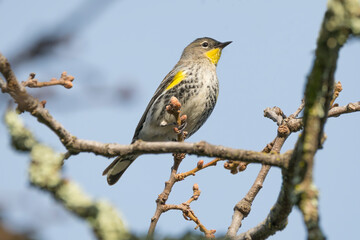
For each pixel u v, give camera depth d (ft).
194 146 26.71
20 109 27.40
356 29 20.25
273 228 30.53
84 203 20.01
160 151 27.30
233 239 32.30
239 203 37.55
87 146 28.12
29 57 17.98
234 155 26.27
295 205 22.81
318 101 22.82
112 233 19.65
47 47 17.90
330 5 20.44
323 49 21.47
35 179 20.84
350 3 20.30
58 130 27.55
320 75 22.24
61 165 22.04
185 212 37.55
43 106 27.91
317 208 22.17
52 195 20.70
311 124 23.00
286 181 26.27
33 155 21.68
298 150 23.81
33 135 22.81
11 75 26.81
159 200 37.45
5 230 15.72
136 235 20.98
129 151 27.66
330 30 20.67
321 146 24.17
